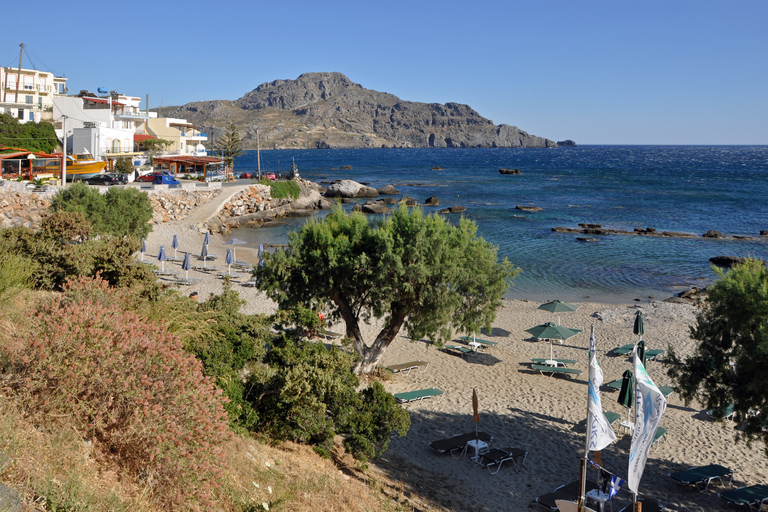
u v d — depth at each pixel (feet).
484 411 61.26
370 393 42.19
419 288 61.21
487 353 82.38
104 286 35.65
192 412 23.57
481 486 45.09
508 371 75.10
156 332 26.43
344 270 60.54
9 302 31.45
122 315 27.14
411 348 82.33
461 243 63.98
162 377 23.94
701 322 49.34
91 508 18.19
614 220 232.53
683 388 49.39
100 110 230.27
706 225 220.84
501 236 191.52
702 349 48.39
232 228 193.98
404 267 58.90
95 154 207.92
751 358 43.65
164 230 166.40
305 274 60.23
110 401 22.61
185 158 236.43
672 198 314.55
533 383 70.79
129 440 22.22
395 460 47.50
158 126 275.18
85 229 78.23
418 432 55.31
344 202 281.54
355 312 78.13
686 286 128.98
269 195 229.04
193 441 23.35
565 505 36.29
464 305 63.87
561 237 190.70
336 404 40.24
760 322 43.19
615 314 101.81
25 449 19.39
